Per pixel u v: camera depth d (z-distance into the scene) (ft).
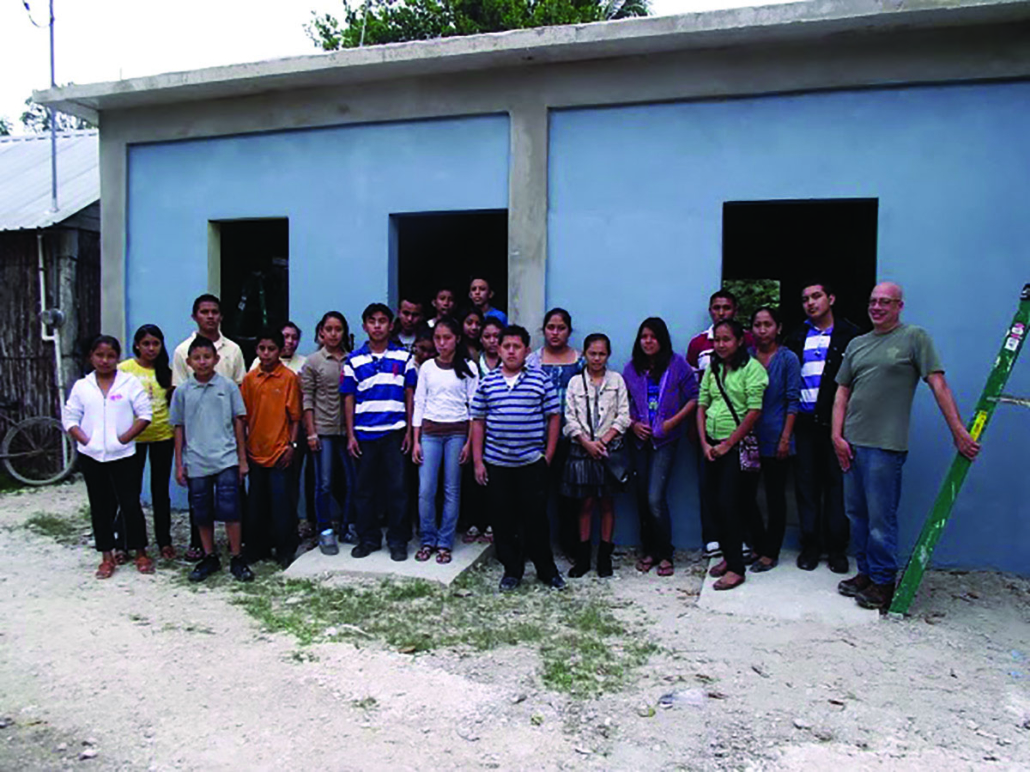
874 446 15.02
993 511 17.52
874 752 10.50
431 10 59.21
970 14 16.56
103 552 17.72
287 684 12.39
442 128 20.88
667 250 19.22
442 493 19.77
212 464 17.51
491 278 30.48
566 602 16.10
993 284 17.40
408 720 11.28
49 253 29.04
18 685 12.42
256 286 24.90
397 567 17.66
